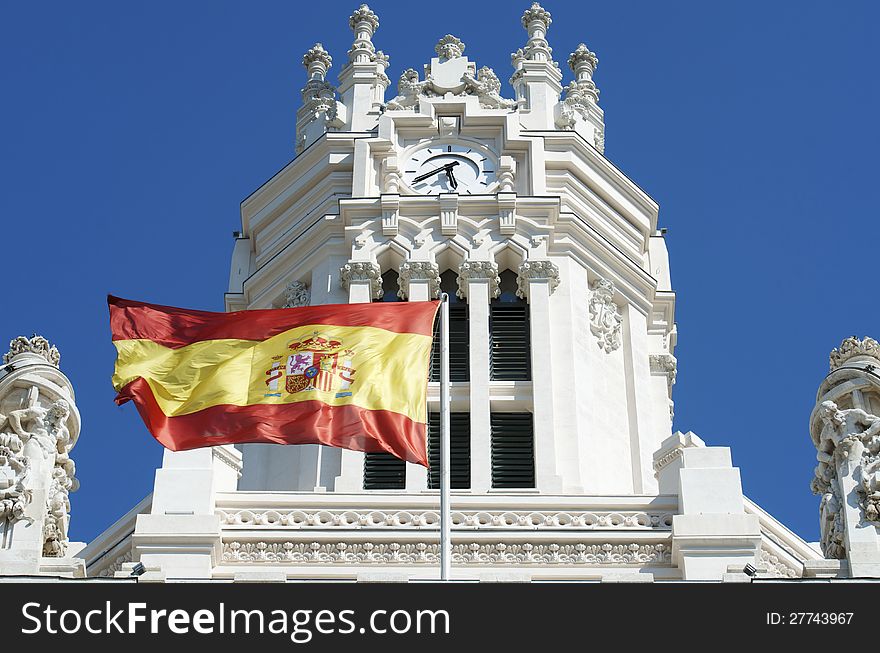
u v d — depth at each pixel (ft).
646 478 216.74
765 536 189.06
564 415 211.61
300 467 209.05
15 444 163.63
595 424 214.90
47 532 162.81
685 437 191.62
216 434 173.58
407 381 175.83
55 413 165.99
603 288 228.22
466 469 209.46
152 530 180.45
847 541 164.04
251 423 173.68
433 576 183.52
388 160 235.61
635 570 183.11
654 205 244.22
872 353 172.35
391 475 207.00
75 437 168.25
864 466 167.02
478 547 184.44
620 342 227.81
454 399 213.25
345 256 228.43
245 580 149.18
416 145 237.66
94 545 191.42
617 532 185.26
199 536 180.55
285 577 149.79
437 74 243.60
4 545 160.04
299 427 173.17
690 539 180.55
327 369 176.35
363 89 248.32
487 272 222.28
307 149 241.76
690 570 179.63
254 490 205.46
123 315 181.47
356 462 205.05
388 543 184.85
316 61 259.60
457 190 233.76
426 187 234.38
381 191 234.17
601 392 219.20
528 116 243.19
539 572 182.80
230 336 180.24
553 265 223.51
